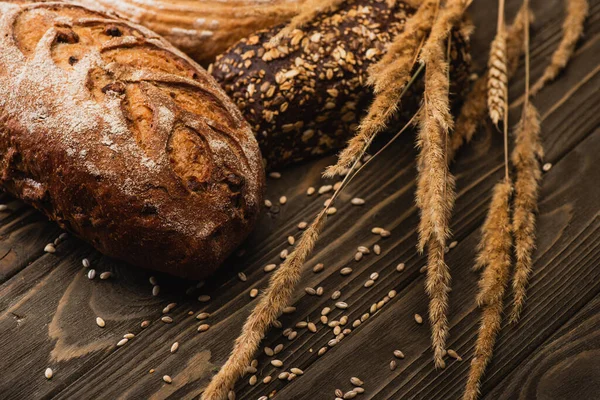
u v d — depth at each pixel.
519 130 0.65
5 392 0.57
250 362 0.58
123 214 0.56
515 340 0.59
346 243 0.63
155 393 0.57
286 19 0.64
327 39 0.63
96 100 0.56
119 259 0.60
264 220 0.63
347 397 0.58
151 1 0.63
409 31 0.62
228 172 0.58
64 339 0.58
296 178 0.65
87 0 0.64
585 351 0.59
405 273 0.62
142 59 0.59
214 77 0.63
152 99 0.57
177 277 0.61
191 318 0.60
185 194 0.56
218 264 0.59
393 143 0.66
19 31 0.58
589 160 0.66
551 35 0.71
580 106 0.68
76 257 0.61
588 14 0.72
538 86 0.68
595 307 0.60
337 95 0.62
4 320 0.59
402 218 0.64
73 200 0.57
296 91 0.62
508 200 0.63
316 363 0.59
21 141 0.57
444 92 0.58
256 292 0.60
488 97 0.64
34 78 0.56
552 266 0.62
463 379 0.58
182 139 0.57
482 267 0.62
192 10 0.63
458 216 0.63
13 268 0.60
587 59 0.70
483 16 0.72
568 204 0.64
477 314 0.60
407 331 0.60
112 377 0.58
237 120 0.60
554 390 0.58
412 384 0.58
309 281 0.61
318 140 0.65
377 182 0.65
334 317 0.60
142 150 0.56
